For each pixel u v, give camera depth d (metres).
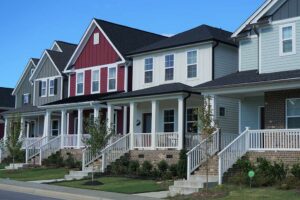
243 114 26.91
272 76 23.34
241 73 26.77
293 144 21.44
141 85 33.88
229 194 18.69
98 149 26.55
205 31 31.67
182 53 31.52
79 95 39.34
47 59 45.16
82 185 24.27
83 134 35.03
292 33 24.42
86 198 19.89
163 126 32.06
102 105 34.16
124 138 29.88
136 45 37.72
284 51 24.62
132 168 27.83
